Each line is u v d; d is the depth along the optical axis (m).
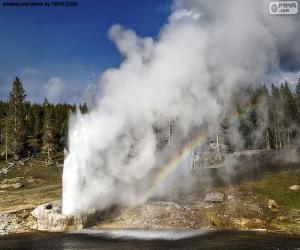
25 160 109.62
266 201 58.91
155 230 47.75
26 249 38.28
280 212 54.91
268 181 71.50
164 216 51.81
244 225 49.78
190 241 41.28
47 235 45.75
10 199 66.69
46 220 49.81
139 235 44.59
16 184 84.31
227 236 44.03
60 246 39.41
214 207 55.59
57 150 122.94
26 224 50.78
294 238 43.06
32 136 126.25
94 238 43.28
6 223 50.41
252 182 70.81
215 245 39.31
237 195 61.34
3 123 125.94
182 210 53.56
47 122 114.94
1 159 110.81
